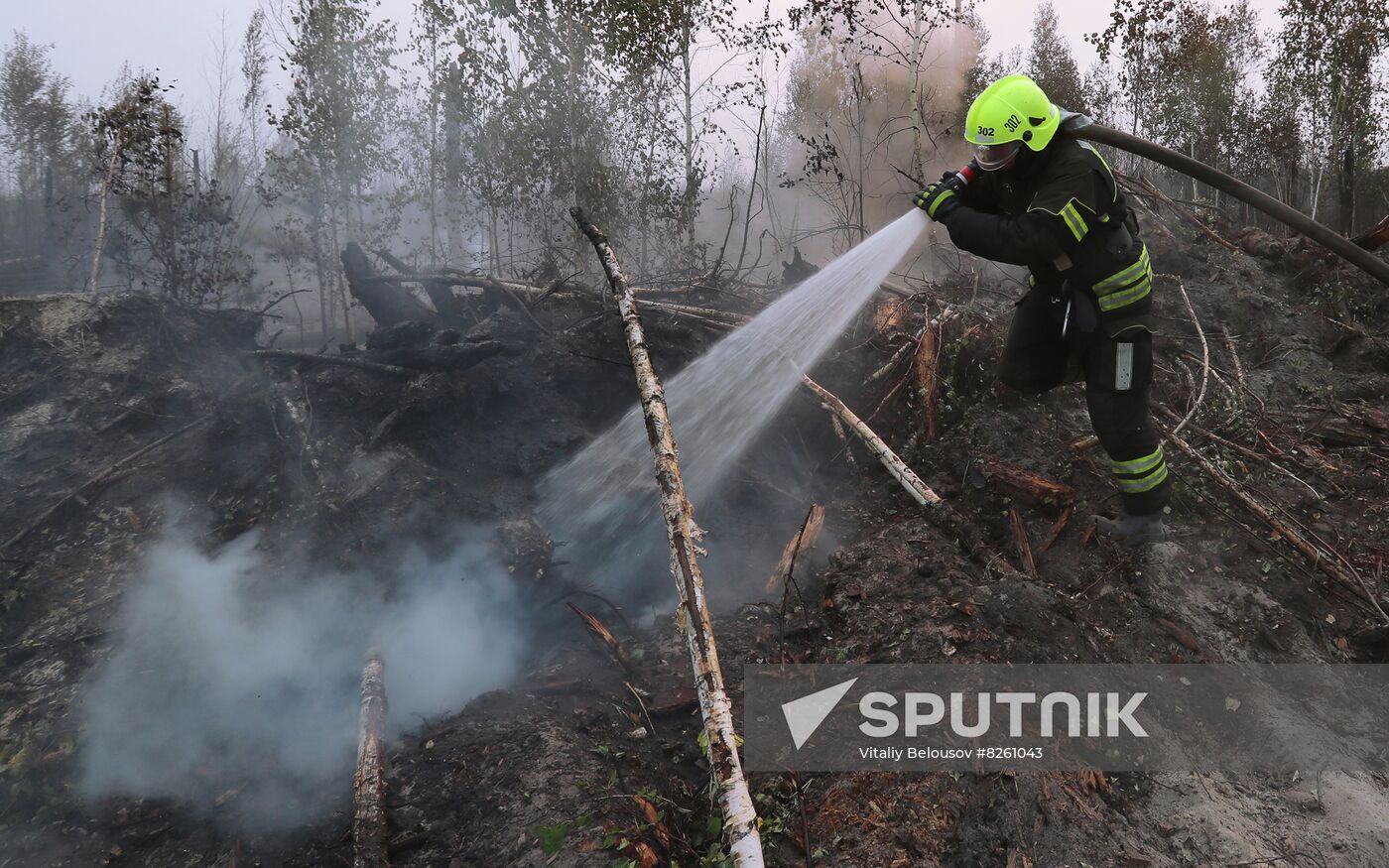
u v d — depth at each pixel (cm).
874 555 344
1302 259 646
